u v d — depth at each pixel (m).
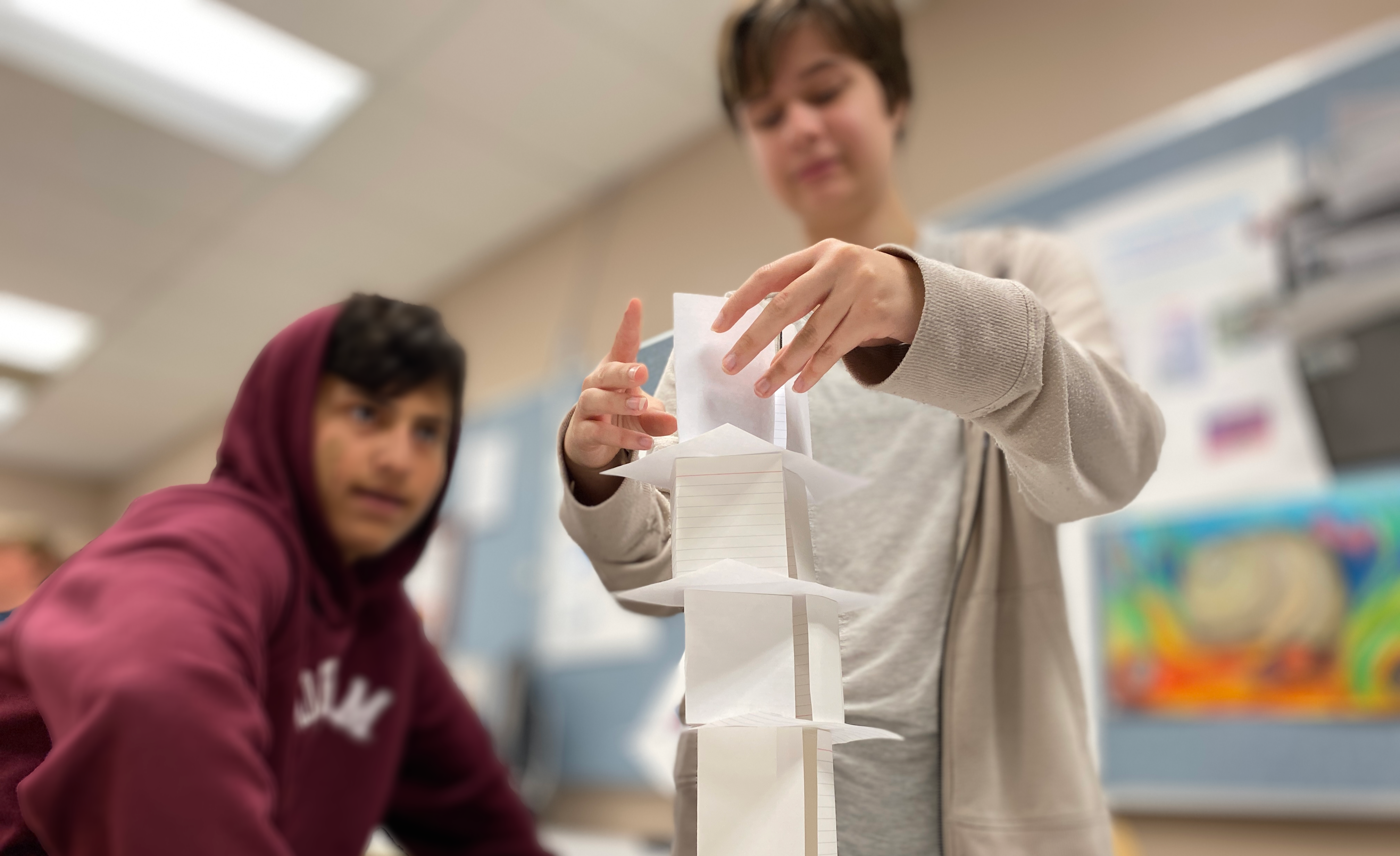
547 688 2.44
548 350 2.87
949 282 0.44
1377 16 1.39
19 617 0.56
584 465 0.53
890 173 0.84
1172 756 1.33
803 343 0.43
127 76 2.46
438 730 1.06
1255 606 1.30
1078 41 1.77
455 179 2.81
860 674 0.56
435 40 2.26
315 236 3.12
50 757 0.47
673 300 0.47
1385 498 1.23
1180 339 1.48
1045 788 0.53
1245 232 1.45
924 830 0.55
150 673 0.49
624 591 0.50
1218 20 1.57
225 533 0.67
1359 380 1.29
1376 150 1.33
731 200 2.43
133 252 3.21
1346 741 1.18
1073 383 0.48
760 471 0.43
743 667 0.42
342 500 0.91
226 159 2.71
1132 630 1.42
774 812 0.40
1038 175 1.75
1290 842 1.22
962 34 2.00
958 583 0.59
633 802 2.12
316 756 0.87
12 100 2.45
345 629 0.90
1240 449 1.38
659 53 2.29
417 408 0.95
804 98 0.83
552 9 2.15
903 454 0.63
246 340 3.82
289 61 2.40
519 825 1.10
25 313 3.65
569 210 2.98
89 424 4.71
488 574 2.79
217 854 0.47
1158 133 1.59
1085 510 0.52
